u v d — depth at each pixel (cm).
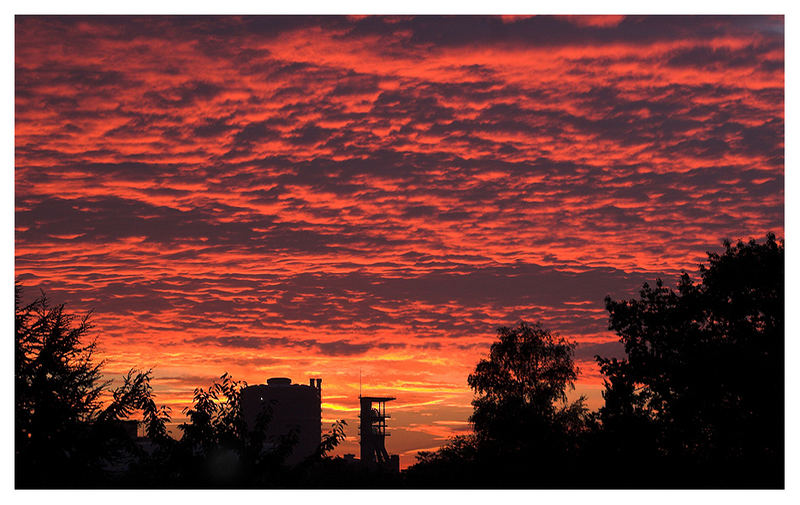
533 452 4431
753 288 4284
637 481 3694
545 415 5216
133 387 2534
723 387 4022
